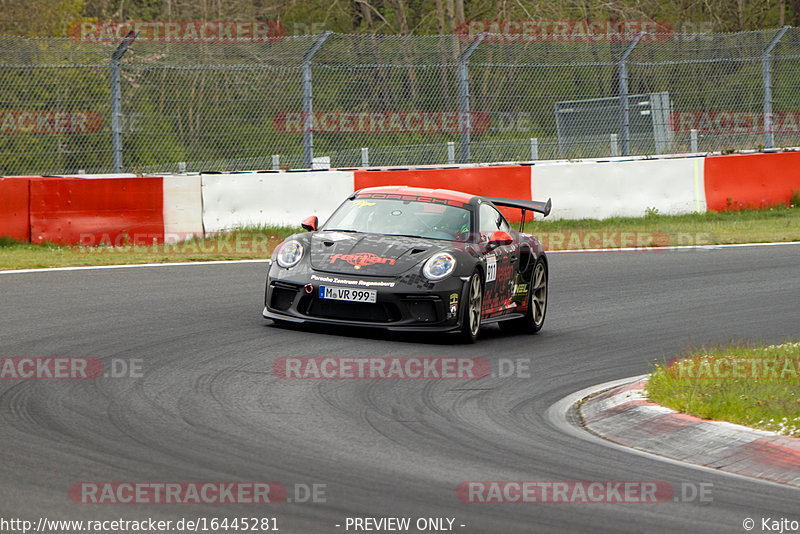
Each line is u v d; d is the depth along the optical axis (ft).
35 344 95.09
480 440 68.49
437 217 113.91
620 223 215.10
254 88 203.92
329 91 208.85
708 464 66.23
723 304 136.26
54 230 176.76
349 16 444.96
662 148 234.38
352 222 114.83
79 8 371.56
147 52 197.36
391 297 101.09
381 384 84.12
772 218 223.71
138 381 81.05
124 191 182.29
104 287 135.03
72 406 72.02
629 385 85.87
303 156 206.39
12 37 187.42
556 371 94.17
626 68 230.89
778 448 66.33
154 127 197.16
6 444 61.41
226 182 191.52
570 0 393.70
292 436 66.69
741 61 238.68
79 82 191.31
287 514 51.06
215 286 138.72
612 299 139.23
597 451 67.36
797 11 486.79
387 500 54.03
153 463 58.95
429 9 455.63
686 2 461.78
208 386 80.33
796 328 119.96
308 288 103.71
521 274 116.88
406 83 214.90
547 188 214.48
